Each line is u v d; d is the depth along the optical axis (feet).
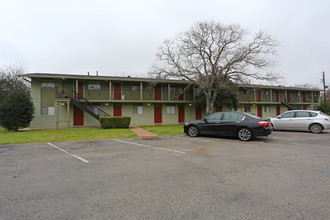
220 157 17.62
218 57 61.87
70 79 62.69
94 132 41.55
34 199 9.28
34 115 58.13
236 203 8.78
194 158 17.33
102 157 18.01
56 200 9.17
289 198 9.21
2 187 10.82
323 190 10.12
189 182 11.46
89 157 18.03
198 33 61.87
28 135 36.17
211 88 66.59
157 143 25.91
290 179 11.80
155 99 73.51
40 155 18.98
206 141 27.02
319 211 7.97
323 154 18.60
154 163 15.75
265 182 11.35
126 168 14.40
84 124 64.03
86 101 61.52
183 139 29.32
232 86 65.10
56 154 19.42
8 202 8.95
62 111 61.93
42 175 12.90
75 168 14.47
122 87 68.90
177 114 76.89
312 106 104.01
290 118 37.76
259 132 25.96
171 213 7.94
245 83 62.18
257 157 17.52
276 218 7.49
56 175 12.89
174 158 17.39
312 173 12.90
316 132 35.12
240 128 27.37
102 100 63.67
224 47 63.10
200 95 72.43
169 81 71.72
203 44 61.98
